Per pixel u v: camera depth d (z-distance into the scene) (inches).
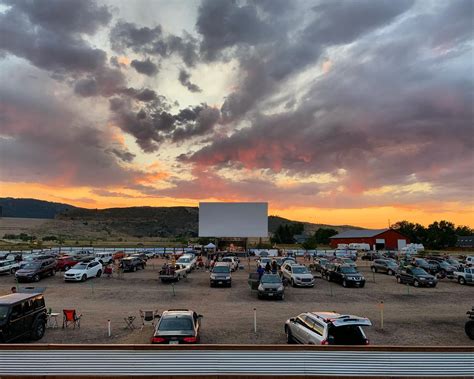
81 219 6491.1
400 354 346.9
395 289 1190.3
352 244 3398.1
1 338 497.0
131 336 615.2
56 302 928.9
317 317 472.1
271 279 1012.5
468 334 625.6
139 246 3435.0
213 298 997.8
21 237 4832.7
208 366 340.8
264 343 575.5
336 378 339.3
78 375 337.1
